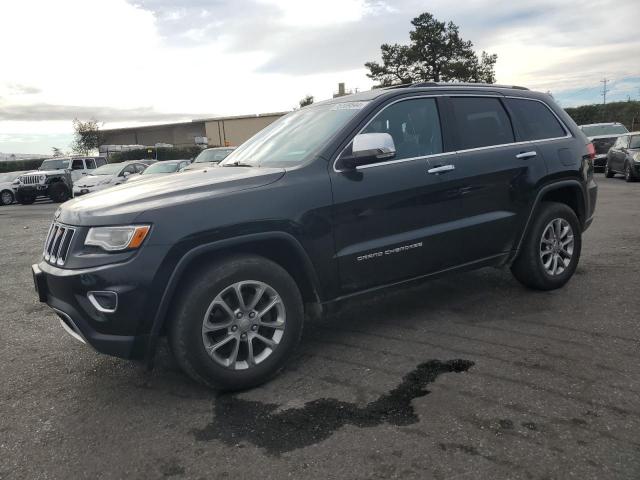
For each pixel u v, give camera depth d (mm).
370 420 2906
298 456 2609
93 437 2885
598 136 20844
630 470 2389
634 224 8531
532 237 4730
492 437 2686
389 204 3795
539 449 2568
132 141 63875
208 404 3188
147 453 2707
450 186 4109
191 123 61406
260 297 3312
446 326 4266
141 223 2990
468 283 5398
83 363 3920
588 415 2846
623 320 4199
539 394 3094
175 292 3146
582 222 5211
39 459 2699
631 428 2707
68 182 23969
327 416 2971
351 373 3504
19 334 4641
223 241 3164
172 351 3184
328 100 4586
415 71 43531
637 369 3355
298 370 3590
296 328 3459
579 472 2389
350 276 3676
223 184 3330
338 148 3699
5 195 24359
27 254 8789
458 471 2434
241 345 3330
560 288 5090
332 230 3557
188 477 2496
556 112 5129
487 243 4398
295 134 4145
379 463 2521
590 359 3525
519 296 4910
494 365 3504
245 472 2508
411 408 3010
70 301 3074
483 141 4449
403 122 4066
